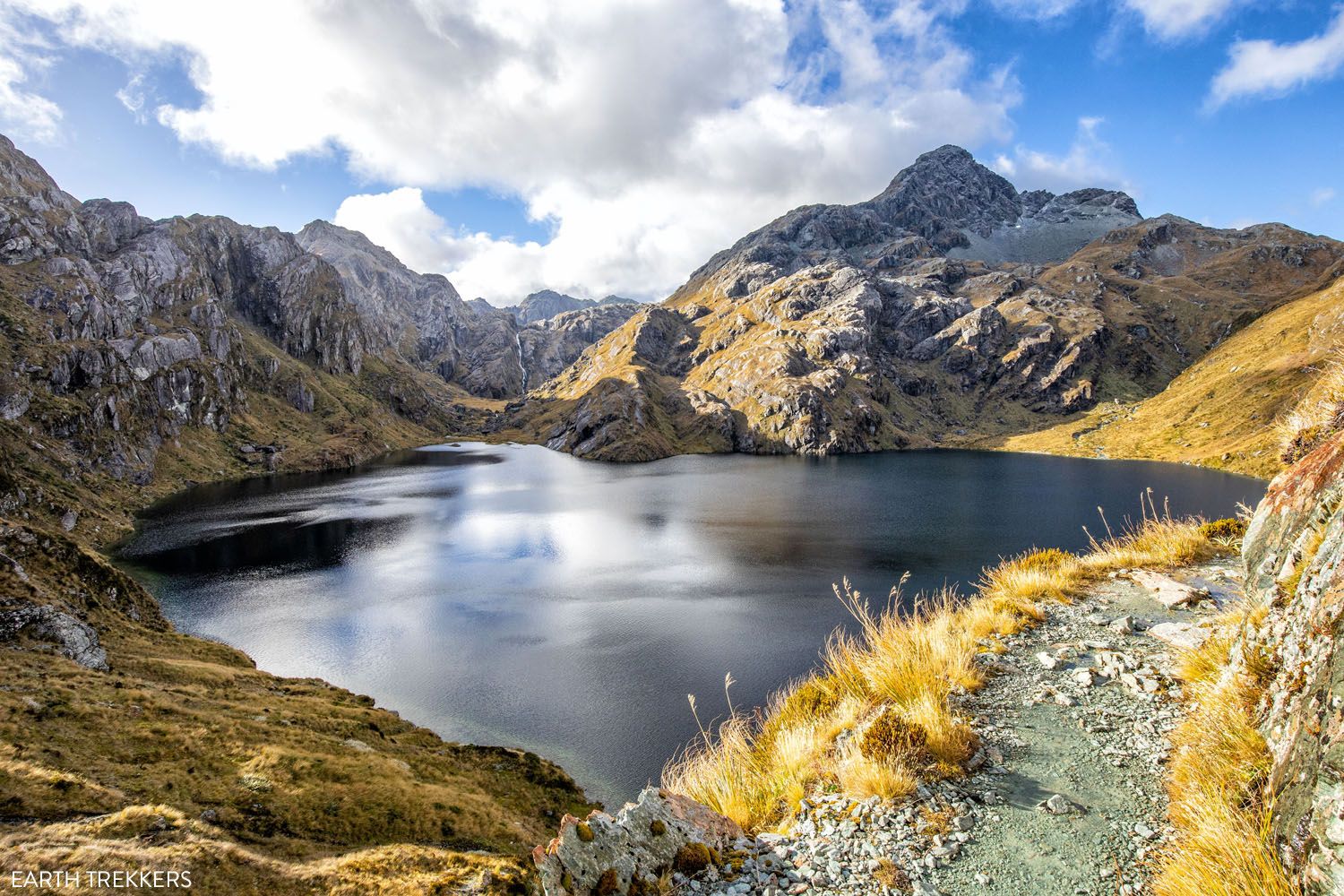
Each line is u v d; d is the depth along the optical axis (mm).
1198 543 16875
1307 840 4527
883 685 10320
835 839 6957
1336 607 5645
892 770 7723
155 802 27000
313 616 66812
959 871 6125
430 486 176875
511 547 97250
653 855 6781
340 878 23562
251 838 25734
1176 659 10180
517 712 45656
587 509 132500
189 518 126125
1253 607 8633
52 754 29172
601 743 41406
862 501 133625
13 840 21875
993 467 199125
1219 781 6148
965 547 88000
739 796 8664
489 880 24562
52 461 135500
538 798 34250
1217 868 5086
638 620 63125
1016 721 9031
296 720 39719
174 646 55281
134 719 35094
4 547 57406
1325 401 11555
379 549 97062
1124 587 14742
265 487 176500
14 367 158000
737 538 98812
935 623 12828
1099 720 8711
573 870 6496
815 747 9180
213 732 35125
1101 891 5586
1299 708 5555
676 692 47531
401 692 49500
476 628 62406
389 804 30250
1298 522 8070
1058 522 103500
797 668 50219
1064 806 6879
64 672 40625
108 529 111000
